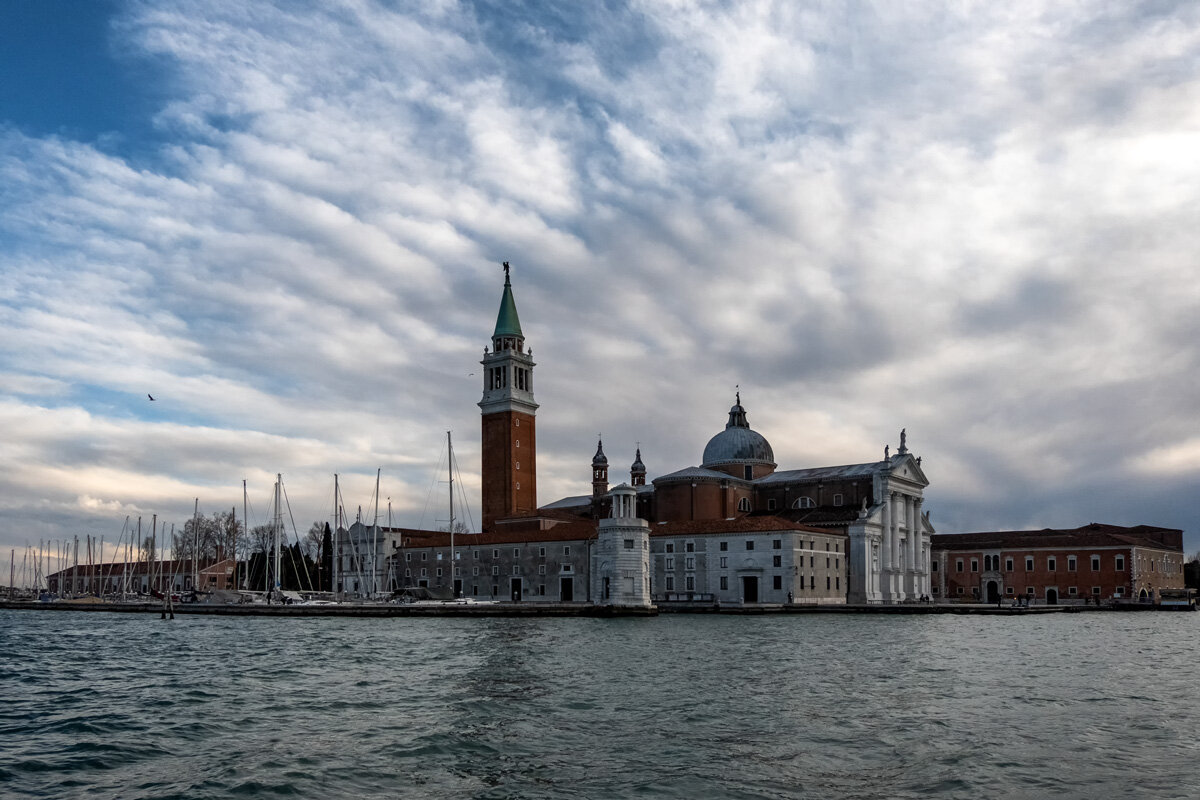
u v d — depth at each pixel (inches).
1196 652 3137.3
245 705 1929.1
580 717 1743.4
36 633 4220.0
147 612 6259.8
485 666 2613.2
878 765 1362.0
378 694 2064.5
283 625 4771.2
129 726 1702.8
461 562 7406.5
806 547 6599.4
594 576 6737.2
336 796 1235.9
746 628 4448.8
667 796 1216.2
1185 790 1234.0
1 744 1562.5
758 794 1219.9
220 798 1234.0
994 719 1715.1
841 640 3614.7
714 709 1828.2
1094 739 1535.4
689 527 6825.8
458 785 1274.6
